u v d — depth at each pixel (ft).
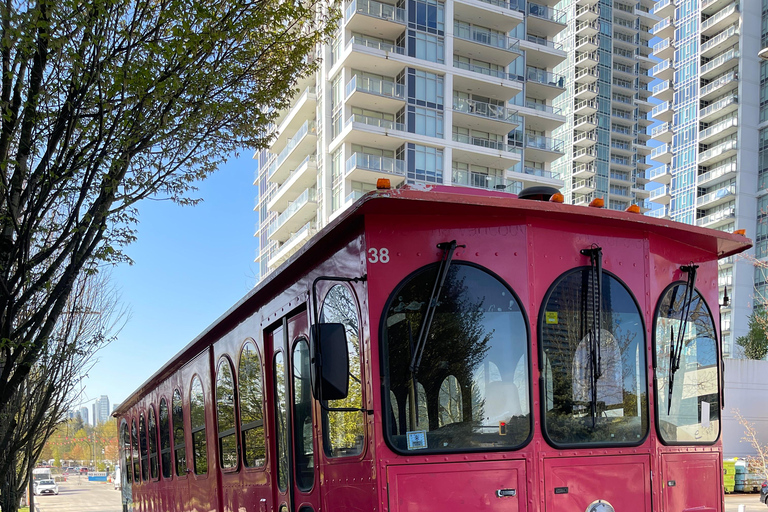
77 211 21.81
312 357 11.39
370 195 11.60
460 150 157.99
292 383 16.06
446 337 12.16
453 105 162.09
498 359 12.35
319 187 166.91
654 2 341.82
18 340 22.27
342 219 12.57
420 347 11.95
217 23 22.68
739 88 255.09
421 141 152.35
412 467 11.57
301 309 15.61
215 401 23.34
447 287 12.36
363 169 148.25
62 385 30.01
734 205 250.98
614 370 13.35
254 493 18.85
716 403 15.08
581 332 13.08
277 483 17.07
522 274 12.82
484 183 165.89
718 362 15.26
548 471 12.26
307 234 169.89
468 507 11.70
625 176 320.70
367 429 11.76
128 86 20.74
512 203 12.55
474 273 12.55
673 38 291.17
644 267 14.12
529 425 12.26
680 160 278.46
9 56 20.26
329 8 27.63
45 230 22.94
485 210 12.60
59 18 19.76
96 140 21.35
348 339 12.75
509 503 11.91
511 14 167.53
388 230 12.30
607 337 13.41
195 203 24.57
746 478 93.20
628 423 13.32
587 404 12.87
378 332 11.85
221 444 22.44
